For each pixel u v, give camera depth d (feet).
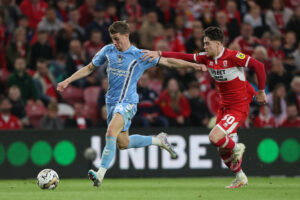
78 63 158.30
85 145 129.90
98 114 148.77
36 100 150.92
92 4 177.27
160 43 162.30
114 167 130.21
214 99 159.12
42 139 128.57
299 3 202.90
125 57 83.05
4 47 162.61
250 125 150.30
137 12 182.29
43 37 162.30
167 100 145.69
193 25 170.71
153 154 131.13
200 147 132.16
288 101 154.40
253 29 185.88
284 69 166.91
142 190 86.89
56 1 177.27
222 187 96.17
